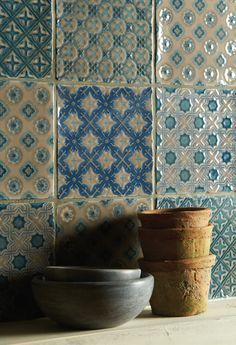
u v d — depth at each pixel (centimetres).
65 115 114
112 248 119
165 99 123
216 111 127
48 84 112
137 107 120
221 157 128
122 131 119
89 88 116
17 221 111
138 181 121
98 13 116
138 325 108
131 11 119
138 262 115
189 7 124
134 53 120
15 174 111
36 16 111
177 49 123
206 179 127
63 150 114
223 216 128
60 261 115
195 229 111
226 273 128
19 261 111
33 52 111
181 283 111
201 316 114
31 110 111
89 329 104
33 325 108
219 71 127
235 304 124
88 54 116
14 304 111
